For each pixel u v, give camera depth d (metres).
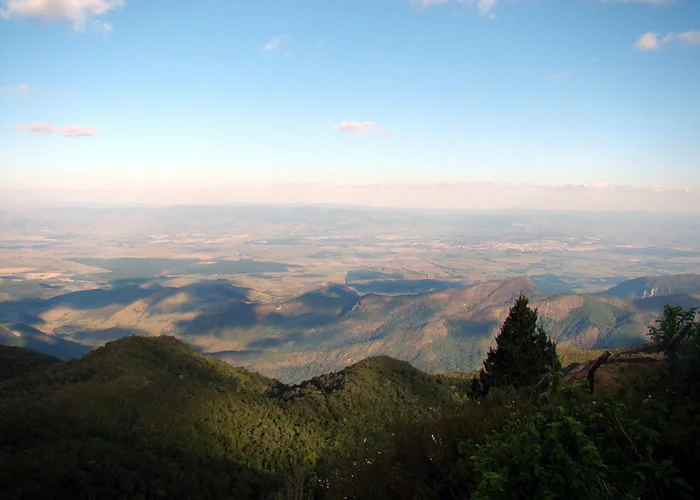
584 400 6.74
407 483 7.66
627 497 4.94
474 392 20.06
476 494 5.44
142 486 21.48
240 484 24.91
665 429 5.73
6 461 20.12
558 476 5.07
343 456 11.27
